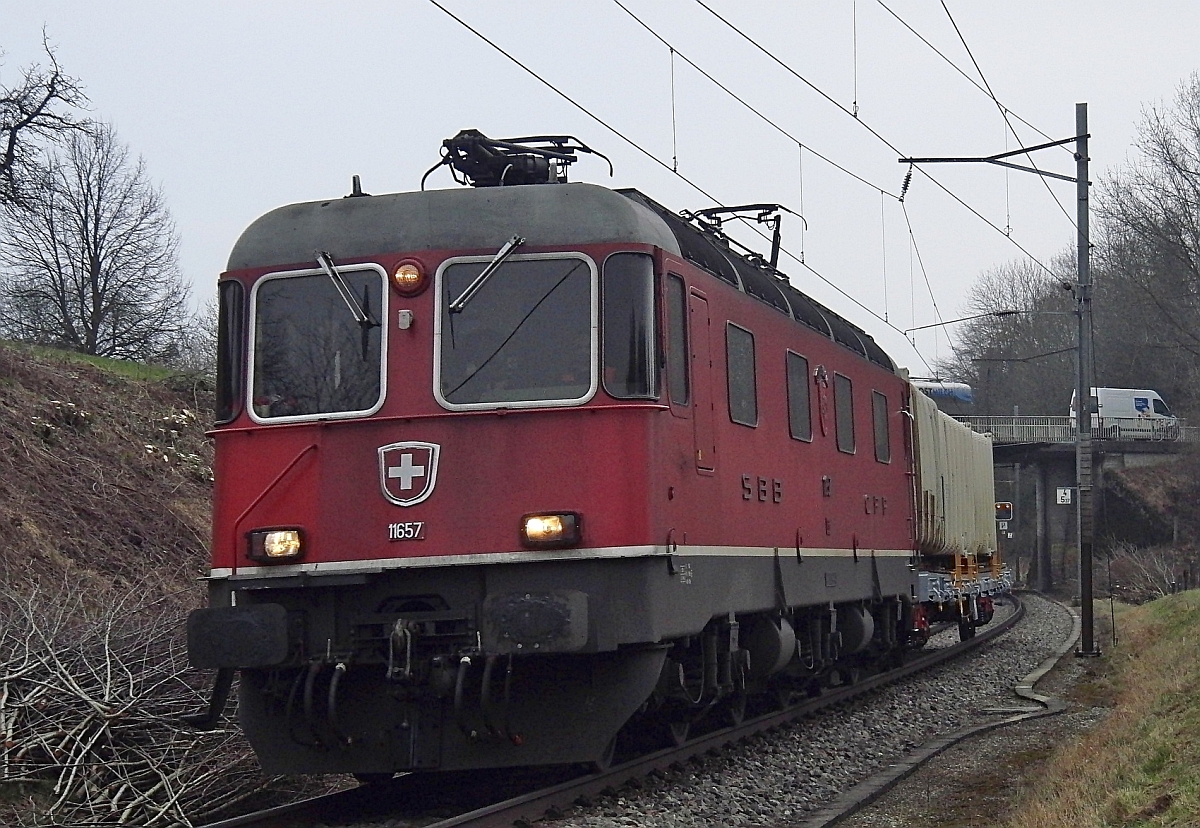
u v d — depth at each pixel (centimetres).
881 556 1686
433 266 926
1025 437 6262
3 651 1048
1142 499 6406
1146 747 973
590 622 874
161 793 971
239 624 874
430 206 941
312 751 920
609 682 907
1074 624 3125
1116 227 5094
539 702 910
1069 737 1316
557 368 909
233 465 929
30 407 1830
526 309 917
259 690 929
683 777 1034
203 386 2408
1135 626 2688
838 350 1545
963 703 1669
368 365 923
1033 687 1830
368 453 910
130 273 3903
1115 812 815
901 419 1880
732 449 1115
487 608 855
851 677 1750
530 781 1026
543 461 897
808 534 1352
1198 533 5862
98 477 1748
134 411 2114
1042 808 880
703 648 1091
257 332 945
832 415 1485
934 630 2948
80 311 3825
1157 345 5256
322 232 950
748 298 1203
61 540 1510
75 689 984
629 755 1134
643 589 890
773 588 1221
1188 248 4716
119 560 1559
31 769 939
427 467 902
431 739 908
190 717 926
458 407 905
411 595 902
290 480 916
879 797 1037
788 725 1371
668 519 932
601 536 888
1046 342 7681
